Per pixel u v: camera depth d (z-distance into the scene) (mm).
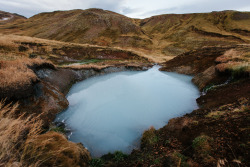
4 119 2955
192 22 101375
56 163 3352
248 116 4953
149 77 23141
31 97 9047
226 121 5266
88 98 13625
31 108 8523
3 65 10266
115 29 77438
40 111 8867
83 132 8523
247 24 82000
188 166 3523
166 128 7168
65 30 74250
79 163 3998
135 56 42812
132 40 68750
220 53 24906
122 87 17219
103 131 8633
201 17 105125
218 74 14898
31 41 32812
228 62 15172
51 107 9859
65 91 14508
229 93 9828
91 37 69000
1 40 23859
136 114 10703
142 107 11852
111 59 38562
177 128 6574
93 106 11992
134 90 16141
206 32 76562
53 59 28828
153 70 29906
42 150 3500
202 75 18141
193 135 5293
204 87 15156
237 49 23297
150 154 5031
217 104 8688
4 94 7598
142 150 5906
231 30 79500
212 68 17422
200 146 4207
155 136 6602
